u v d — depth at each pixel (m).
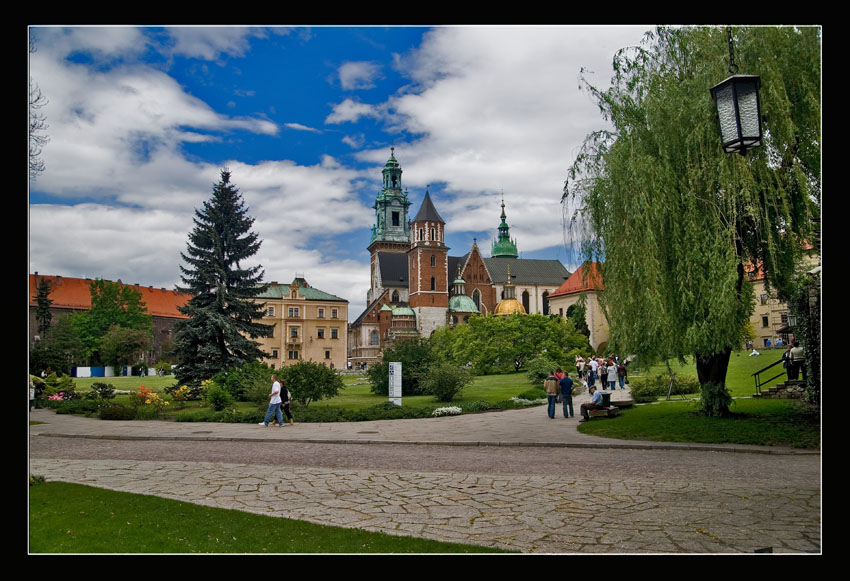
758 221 15.51
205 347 37.03
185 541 7.33
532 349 62.31
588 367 39.09
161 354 107.25
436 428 20.94
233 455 15.24
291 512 9.03
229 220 40.34
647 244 15.96
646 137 17.11
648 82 17.44
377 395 38.41
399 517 8.70
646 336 16.78
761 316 61.94
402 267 119.88
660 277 16.02
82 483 11.27
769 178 15.11
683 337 16.27
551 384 23.86
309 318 100.19
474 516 8.72
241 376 34.53
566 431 19.28
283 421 23.94
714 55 15.86
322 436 18.84
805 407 19.45
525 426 21.05
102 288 87.06
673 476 11.51
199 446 17.17
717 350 16.22
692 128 16.17
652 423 18.72
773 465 12.60
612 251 17.06
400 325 103.25
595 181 18.08
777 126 14.81
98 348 85.31
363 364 105.31
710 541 7.30
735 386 31.84
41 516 8.45
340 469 12.85
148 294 117.88
